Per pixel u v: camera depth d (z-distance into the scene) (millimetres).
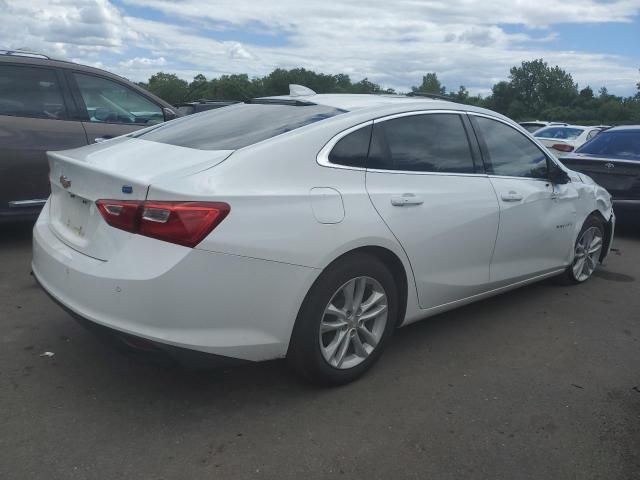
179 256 2518
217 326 2650
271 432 2752
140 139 3449
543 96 95750
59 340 3596
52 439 2625
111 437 2662
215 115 3697
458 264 3670
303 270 2795
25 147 5355
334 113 3320
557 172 4523
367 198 3094
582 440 2797
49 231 3246
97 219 2785
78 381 3129
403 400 3086
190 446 2623
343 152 3123
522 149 4316
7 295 4301
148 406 2924
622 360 3701
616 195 7090
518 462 2611
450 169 3666
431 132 3637
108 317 2602
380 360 3541
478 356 3662
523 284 4430
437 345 3801
